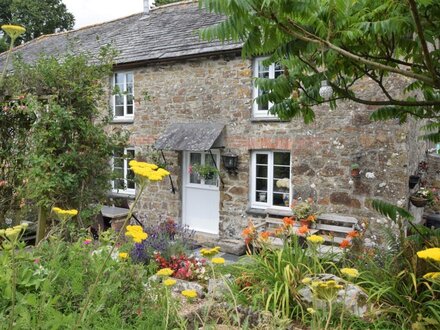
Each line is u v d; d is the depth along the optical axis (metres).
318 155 7.89
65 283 2.72
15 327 1.82
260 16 2.26
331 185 7.76
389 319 3.39
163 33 10.86
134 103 10.42
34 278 2.66
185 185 9.98
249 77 8.61
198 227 9.84
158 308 2.83
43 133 5.47
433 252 1.69
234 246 8.28
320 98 3.67
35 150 5.62
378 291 3.41
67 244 3.61
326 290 2.10
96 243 4.12
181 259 5.25
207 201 9.69
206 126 9.12
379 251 4.47
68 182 5.49
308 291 3.47
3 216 6.29
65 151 5.71
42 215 5.60
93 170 6.00
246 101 8.66
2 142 6.16
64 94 5.80
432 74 2.45
